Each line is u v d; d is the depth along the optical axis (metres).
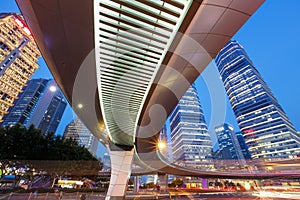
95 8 6.58
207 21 7.00
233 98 147.62
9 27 98.31
